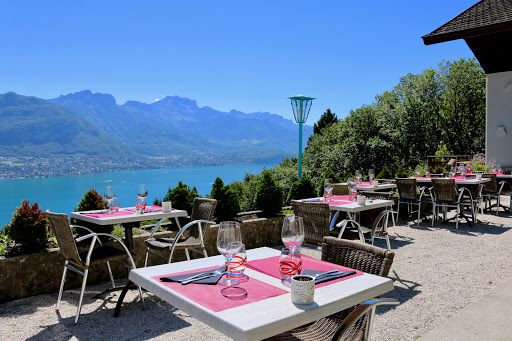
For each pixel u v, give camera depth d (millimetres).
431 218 7656
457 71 25422
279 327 1277
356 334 1762
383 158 22719
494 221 7359
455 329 2764
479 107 24859
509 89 9734
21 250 3732
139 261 4371
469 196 7293
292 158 29531
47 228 3904
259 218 5703
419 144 24297
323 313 1421
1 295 3494
